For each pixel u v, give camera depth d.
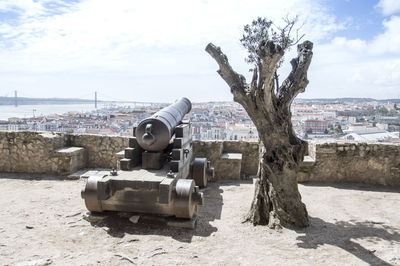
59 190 6.71
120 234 4.43
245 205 5.91
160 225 4.75
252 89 4.84
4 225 4.69
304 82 5.02
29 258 3.65
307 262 3.65
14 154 8.17
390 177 7.50
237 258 3.75
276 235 4.48
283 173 4.84
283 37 4.96
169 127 5.58
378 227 4.83
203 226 4.80
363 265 3.58
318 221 5.09
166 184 4.48
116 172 5.02
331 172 7.68
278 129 4.90
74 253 3.82
